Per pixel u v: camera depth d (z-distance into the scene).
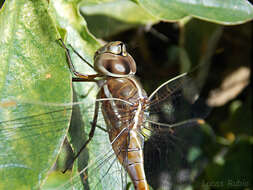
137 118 0.13
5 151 0.11
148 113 0.13
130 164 0.13
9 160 0.11
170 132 0.14
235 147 0.17
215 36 0.16
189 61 0.16
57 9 0.13
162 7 0.13
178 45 0.16
